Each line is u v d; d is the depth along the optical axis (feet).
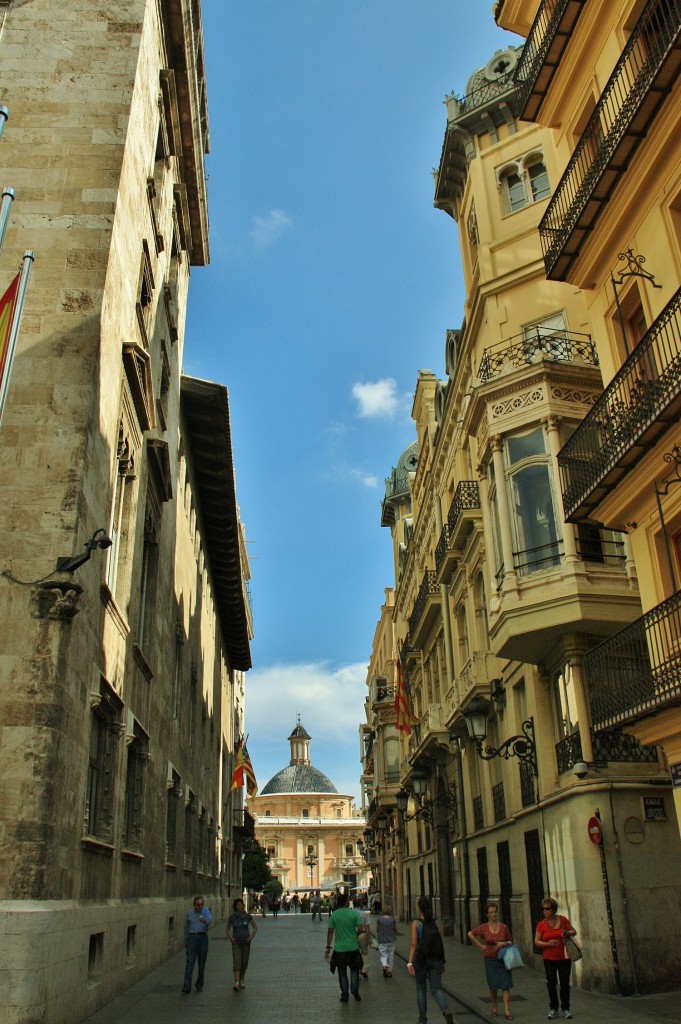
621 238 40.47
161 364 63.82
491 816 69.97
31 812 30.58
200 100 69.72
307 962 67.62
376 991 48.42
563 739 51.16
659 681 34.63
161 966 58.29
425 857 113.19
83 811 36.14
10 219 41.34
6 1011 27.55
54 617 33.30
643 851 45.37
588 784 46.37
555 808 50.90
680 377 32.53
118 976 42.70
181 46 59.72
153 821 56.75
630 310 41.22
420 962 36.55
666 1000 40.88
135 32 48.24
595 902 44.96
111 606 41.57
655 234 37.52
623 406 38.11
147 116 50.70
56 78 45.88
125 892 45.98
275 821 462.60
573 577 48.96
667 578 36.91
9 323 30.04
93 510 38.19
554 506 51.42
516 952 37.86
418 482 117.50
